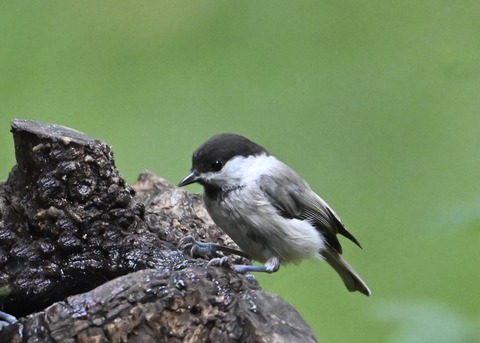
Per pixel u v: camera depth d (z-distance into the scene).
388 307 5.66
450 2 12.62
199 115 11.82
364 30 12.93
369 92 12.03
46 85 11.90
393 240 10.63
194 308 4.99
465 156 11.18
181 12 13.09
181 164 11.34
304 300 9.90
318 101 12.04
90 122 11.59
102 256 6.30
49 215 6.25
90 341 4.83
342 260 7.53
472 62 7.55
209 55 12.65
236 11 13.03
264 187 6.85
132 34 12.83
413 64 12.29
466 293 9.72
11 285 6.27
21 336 4.85
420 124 11.53
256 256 7.10
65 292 6.27
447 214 5.71
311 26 13.03
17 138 6.34
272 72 12.42
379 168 11.38
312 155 11.62
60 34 12.66
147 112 11.77
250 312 4.89
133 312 4.88
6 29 12.62
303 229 6.97
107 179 6.35
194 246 6.62
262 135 11.75
